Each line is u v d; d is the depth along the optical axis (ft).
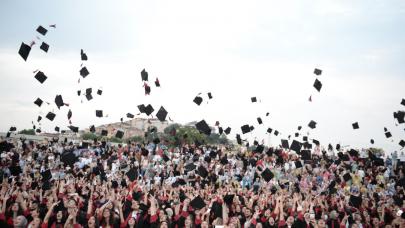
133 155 64.28
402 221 29.55
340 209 33.14
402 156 70.54
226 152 82.28
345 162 65.26
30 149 70.18
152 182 48.06
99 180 40.09
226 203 30.14
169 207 29.32
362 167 64.28
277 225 27.22
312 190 46.52
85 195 33.14
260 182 51.19
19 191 25.38
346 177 48.78
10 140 87.51
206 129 41.50
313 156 76.43
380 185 52.13
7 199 25.18
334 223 30.53
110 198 26.68
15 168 39.52
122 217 24.91
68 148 77.92
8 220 23.68
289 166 65.72
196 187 39.83
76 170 48.21
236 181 49.03
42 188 34.32
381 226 30.91
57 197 28.12
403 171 57.36
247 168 61.26
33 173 45.78
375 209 34.65
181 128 123.24
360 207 35.14
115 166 58.59
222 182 50.03
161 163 66.49
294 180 56.80
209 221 29.37
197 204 27.48
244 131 51.90
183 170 55.88
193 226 26.48
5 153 62.64
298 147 43.01
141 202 28.45
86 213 25.73
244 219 28.89
